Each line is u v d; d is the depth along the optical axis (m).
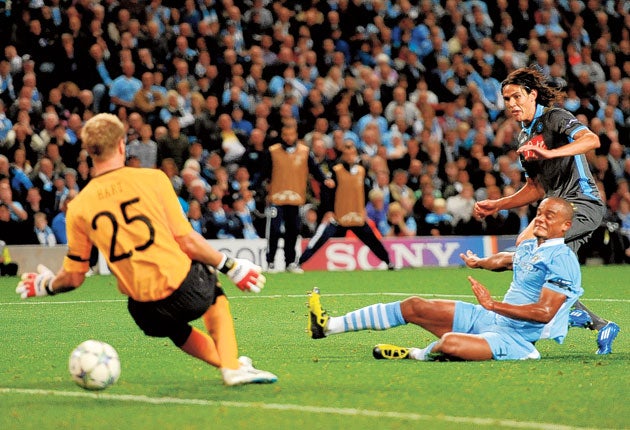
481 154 52.72
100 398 15.41
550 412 14.16
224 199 47.12
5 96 46.66
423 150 52.72
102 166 15.50
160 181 15.38
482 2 62.75
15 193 43.94
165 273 15.08
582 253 51.56
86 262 15.81
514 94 20.88
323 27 57.28
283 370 18.11
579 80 60.69
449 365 18.31
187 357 19.89
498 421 13.53
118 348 21.44
